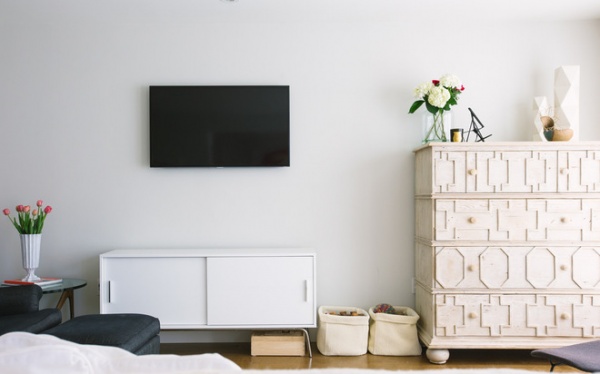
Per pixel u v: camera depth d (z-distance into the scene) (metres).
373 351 3.35
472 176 3.13
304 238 3.67
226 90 3.62
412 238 3.67
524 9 3.41
